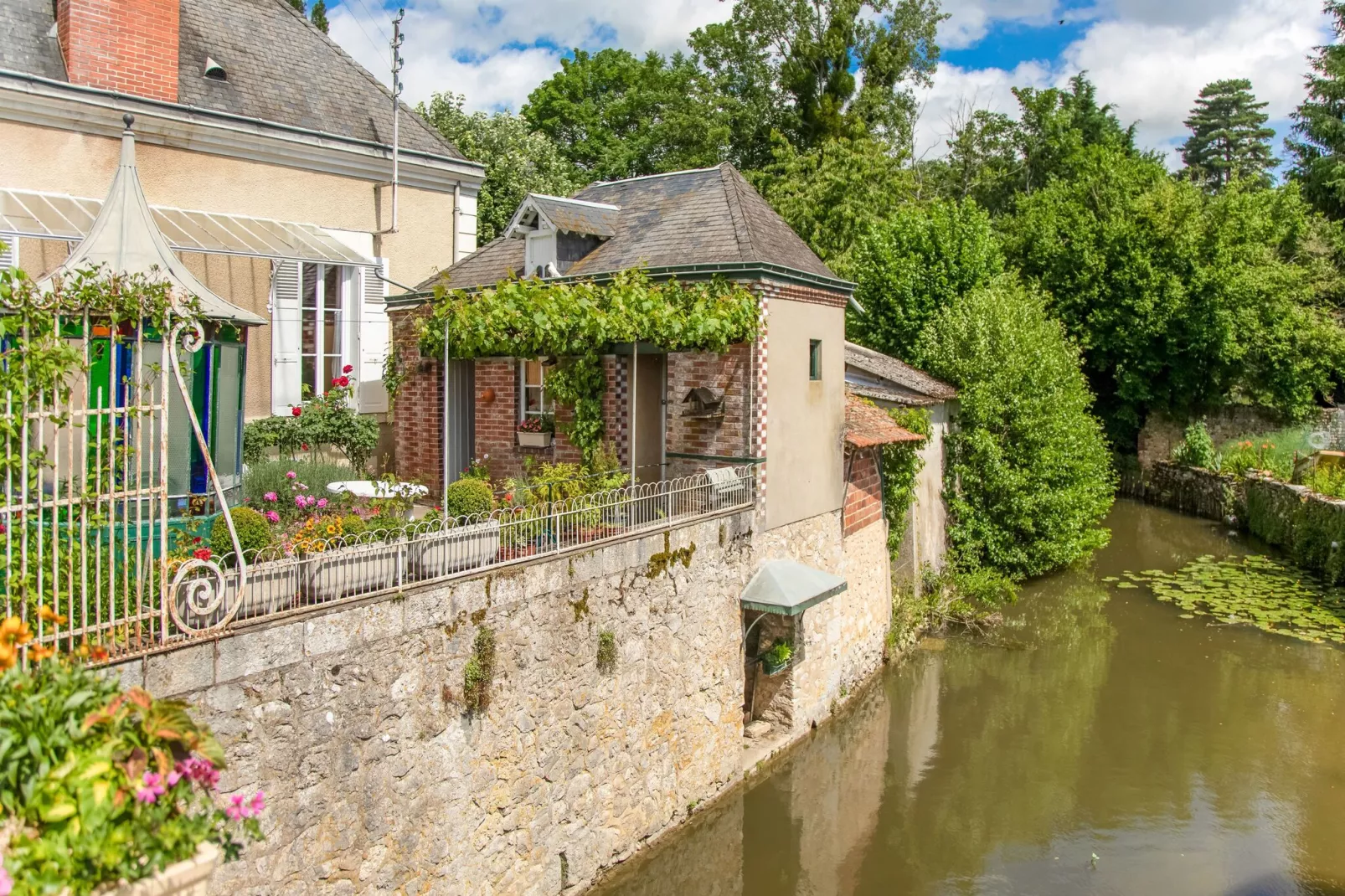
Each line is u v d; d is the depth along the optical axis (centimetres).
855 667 1498
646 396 1299
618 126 3875
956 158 4559
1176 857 1064
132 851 350
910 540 1797
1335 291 3422
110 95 1288
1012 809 1163
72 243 1222
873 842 1087
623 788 972
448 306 1048
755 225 1302
